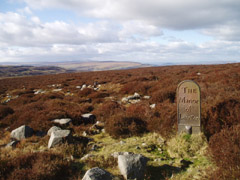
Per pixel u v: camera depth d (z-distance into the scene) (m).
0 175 3.62
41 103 11.66
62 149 5.09
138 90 14.84
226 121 5.64
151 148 5.30
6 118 9.16
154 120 6.83
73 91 19.27
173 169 4.12
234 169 3.30
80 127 7.50
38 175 3.59
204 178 3.54
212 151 4.18
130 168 3.75
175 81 15.15
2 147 5.86
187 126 5.69
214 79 14.48
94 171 3.43
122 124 6.78
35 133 7.01
